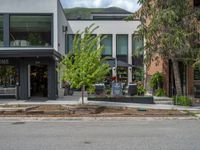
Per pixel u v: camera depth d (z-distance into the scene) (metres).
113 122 17.77
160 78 30.36
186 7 24.61
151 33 24.03
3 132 14.37
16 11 28.39
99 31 40.25
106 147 11.13
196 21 24.78
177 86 25.52
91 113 20.64
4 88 27.91
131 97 25.83
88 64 21.92
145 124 16.91
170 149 10.79
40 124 16.97
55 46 28.53
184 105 24.33
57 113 20.45
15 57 27.09
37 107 22.45
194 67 26.11
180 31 23.27
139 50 26.97
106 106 23.19
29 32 28.53
